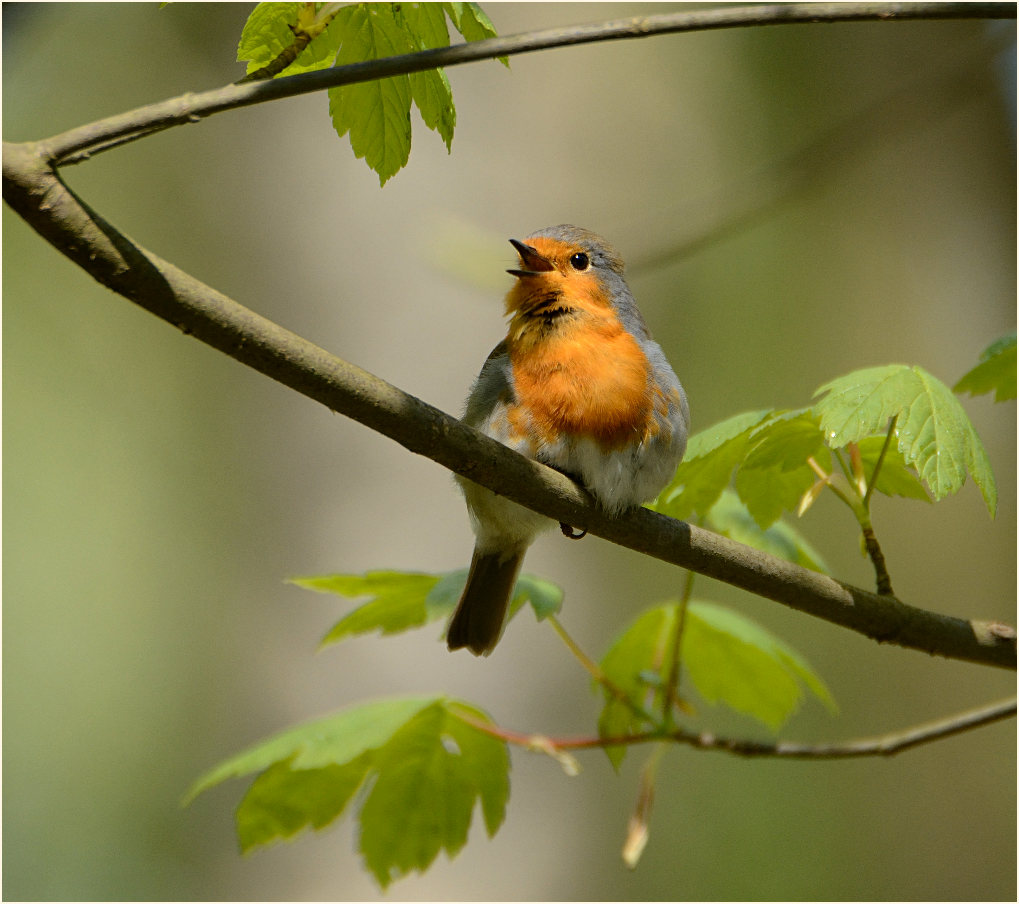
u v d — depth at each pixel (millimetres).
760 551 5695
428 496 9758
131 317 16359
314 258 10312
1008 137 15047
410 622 6332
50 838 14820
